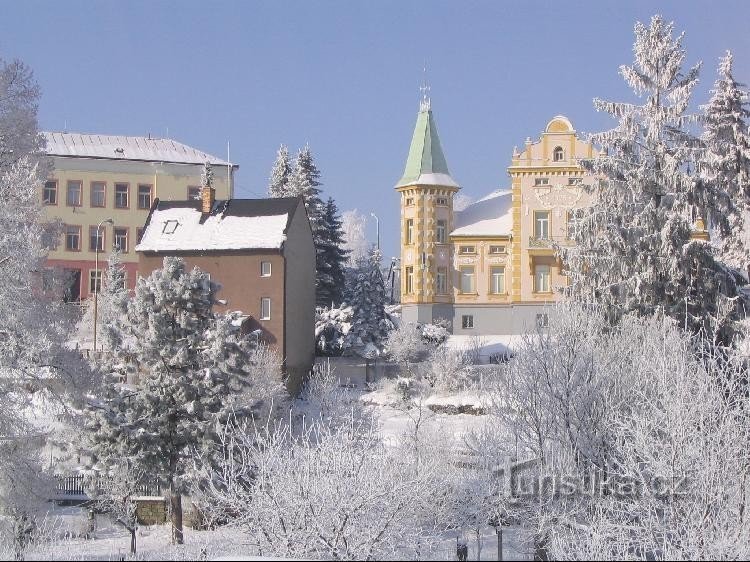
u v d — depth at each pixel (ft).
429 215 260.83
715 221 154.30
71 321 119.14
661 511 86.28
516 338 237.86
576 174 253.85
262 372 169.37
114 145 302.04
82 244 291.99
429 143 264.72
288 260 219.41
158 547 109.50
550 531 88.17
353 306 234.99
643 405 94.02
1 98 131.95
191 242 222.69
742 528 79.10
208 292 130.41
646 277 147.43
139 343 127.13
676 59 158.30
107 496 119.96
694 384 94.07
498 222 262.88
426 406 186.19
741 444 88.33
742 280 157.69
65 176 291.99
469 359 211.20
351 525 82.02
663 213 151.43
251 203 230.89
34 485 111.14
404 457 98.22
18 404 112.06
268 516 82.38
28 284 108.68
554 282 255.29
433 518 91.50
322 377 200.23
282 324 214.90
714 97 179.32
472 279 260.21
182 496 131.64
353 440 90.58
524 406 100.17
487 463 98.48
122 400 123.65
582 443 97.71
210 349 128.57
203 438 121.49
